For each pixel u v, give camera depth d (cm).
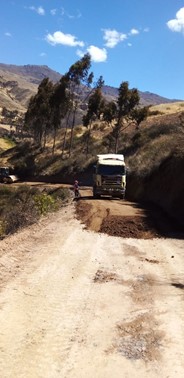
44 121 8481
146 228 1834
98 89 6550
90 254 1313
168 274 1109
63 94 6988
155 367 594
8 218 2200
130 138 6431
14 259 1166
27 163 7712
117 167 3266
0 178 6725
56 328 718
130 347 654
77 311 804
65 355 621
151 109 8906
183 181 2569
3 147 12888
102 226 1830
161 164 3266
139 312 807
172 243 1582
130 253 1370
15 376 553
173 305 851
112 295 909
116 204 2680
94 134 8281
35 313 778
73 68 6731
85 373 573
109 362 604
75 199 3238
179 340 684
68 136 9075
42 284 959
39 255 1248
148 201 3084
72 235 1617
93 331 712
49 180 6700
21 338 670
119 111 5747
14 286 923
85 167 6278
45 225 1859
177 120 5869
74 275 1059
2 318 742
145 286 984
